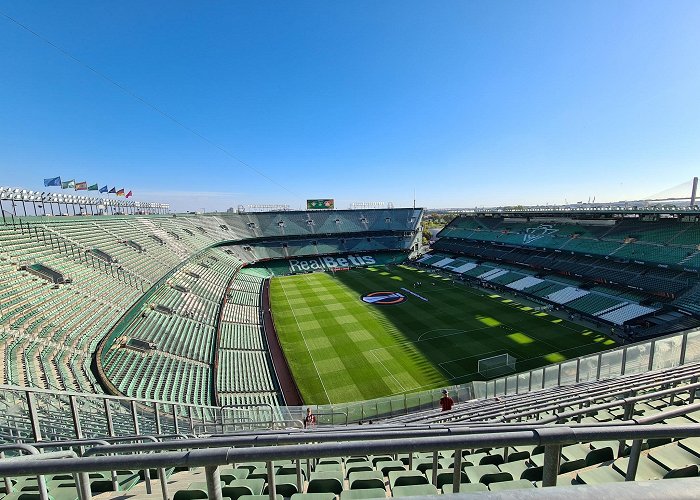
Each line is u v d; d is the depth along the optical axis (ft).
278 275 244.22
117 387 69.00
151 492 24.03
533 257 197.36
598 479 20.06
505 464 25.32
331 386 95.50
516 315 139.85
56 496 20.43
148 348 92.07
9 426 31.17
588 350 108.06
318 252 284.82
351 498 19.51
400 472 23.94
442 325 133.08
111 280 108.99
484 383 73.36
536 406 32.91
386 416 76.28
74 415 28.68
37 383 53.78
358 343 121.29
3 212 109.29
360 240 305.32
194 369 93.09
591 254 170.60
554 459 9.55
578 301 142.41
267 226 299.38
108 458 8.66
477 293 174.91
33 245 101.50
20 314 71.87
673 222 159.53
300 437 11.53
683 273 132.46
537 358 105.09
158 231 188.65
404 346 116.88
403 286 195.31
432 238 359.87
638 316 119.96
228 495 20.21
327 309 160.35
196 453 8.83
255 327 139.03
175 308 123.85
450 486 20.77
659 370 45.09
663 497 5.28
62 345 70.13
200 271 180.75
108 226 153.48
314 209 332.19
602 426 9.35
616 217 185.68
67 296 87.30
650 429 9.17
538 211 217.97
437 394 79.41
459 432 12.25
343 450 8.87
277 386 97.04
